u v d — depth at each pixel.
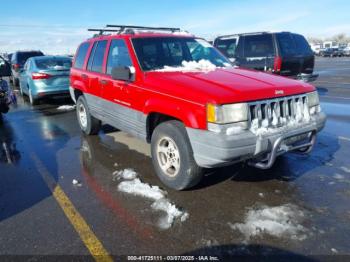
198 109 3.21
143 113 4.05
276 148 3.29
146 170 4.45
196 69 4.24
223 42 10.16
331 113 7.84
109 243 2.80
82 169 4.54
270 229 2.95
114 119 4.95
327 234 2.86
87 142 5.88
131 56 4.35
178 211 3.29
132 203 3.50
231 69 4.38
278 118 3.44
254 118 3.26
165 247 2.73
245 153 3.15
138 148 5.46
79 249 2.73
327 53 51.72
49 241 2.85
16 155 5.25
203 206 3.40
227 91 3.23
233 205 3.41
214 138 3.08
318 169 4.33
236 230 2.95
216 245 2.74
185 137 3.49
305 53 9.62
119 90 4.56
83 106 6.19
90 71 5.63
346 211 3.24
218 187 3.85
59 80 9.70
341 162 4.55
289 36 9.26
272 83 3.61
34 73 9.59
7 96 7.65
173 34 4.99
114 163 4.76
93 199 3.61
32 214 3.32
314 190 3.72
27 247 2.77
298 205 3.38
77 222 3.14
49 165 4.74
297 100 3.68
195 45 5.02
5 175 4.39
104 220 3.16
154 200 3.55
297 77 9.42
